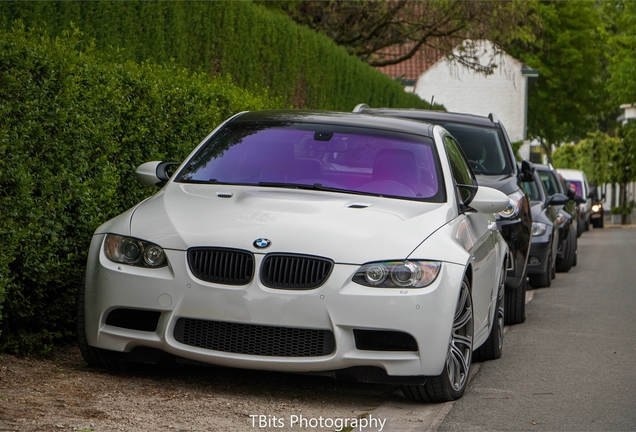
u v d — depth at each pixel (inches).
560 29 2268.7
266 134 301.4
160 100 350.6
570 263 718.5
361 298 236.8
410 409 253.9
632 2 1839.3
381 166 287.0
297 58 808.9
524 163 481.7
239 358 239.0
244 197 265.0
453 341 261.3
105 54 352.5
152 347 246.5
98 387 245.1
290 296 236.8
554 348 366.3
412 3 1140.5
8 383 238.7
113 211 318.3
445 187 285.1
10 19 391.5
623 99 1860.2
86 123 293.4
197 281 240.1
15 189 255.3
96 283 249.6
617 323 438.9
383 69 2369.6
